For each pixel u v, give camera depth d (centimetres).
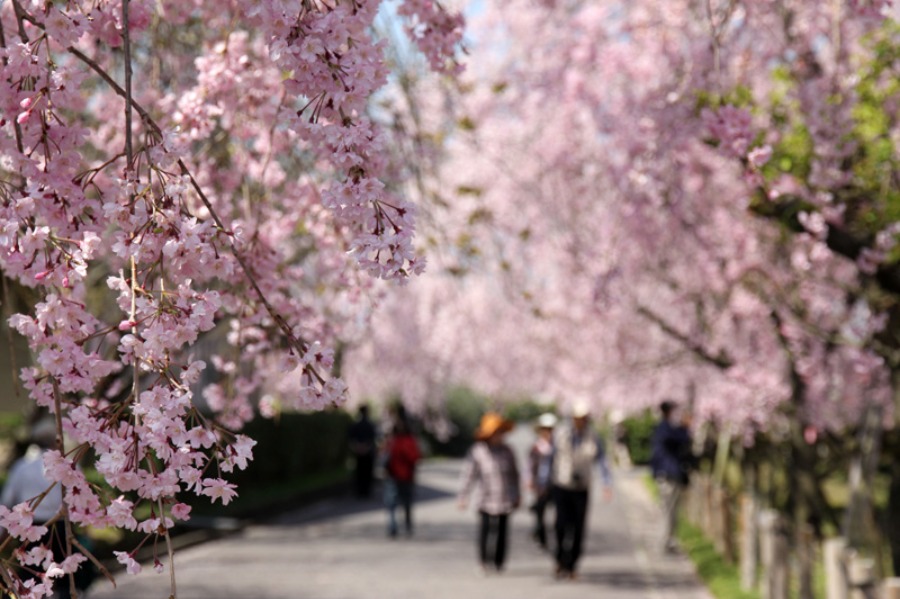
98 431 306
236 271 477
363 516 2777
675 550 2028
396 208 335
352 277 683
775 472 2133
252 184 675
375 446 3391
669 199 1248
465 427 6500
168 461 303
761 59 1273
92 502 315
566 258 1964
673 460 2002
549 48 1600
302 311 559
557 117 1689
